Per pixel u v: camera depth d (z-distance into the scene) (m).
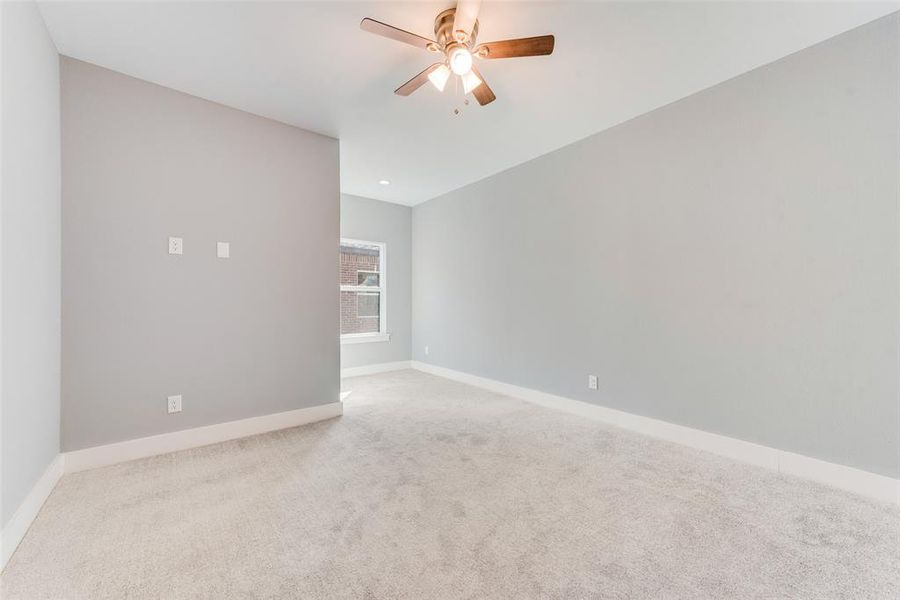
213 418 2.57
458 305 4.64
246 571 1.34
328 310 3.14
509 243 3.93
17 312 1.53
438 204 4.98
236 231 2.67
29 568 1.35
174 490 1.91
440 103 2.62
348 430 2.83
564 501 1.82
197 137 2.52
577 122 2.90
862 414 1.88
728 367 2.34
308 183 3.03
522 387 3.78
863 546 1.49
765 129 2.18
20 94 1.57
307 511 1.73
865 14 1.78
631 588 1.27
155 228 2.36
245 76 2.30
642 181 2.78
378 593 1.25
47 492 1.83
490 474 2.11
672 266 2.61
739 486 1.97
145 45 2.01
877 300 1.84
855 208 1.89
